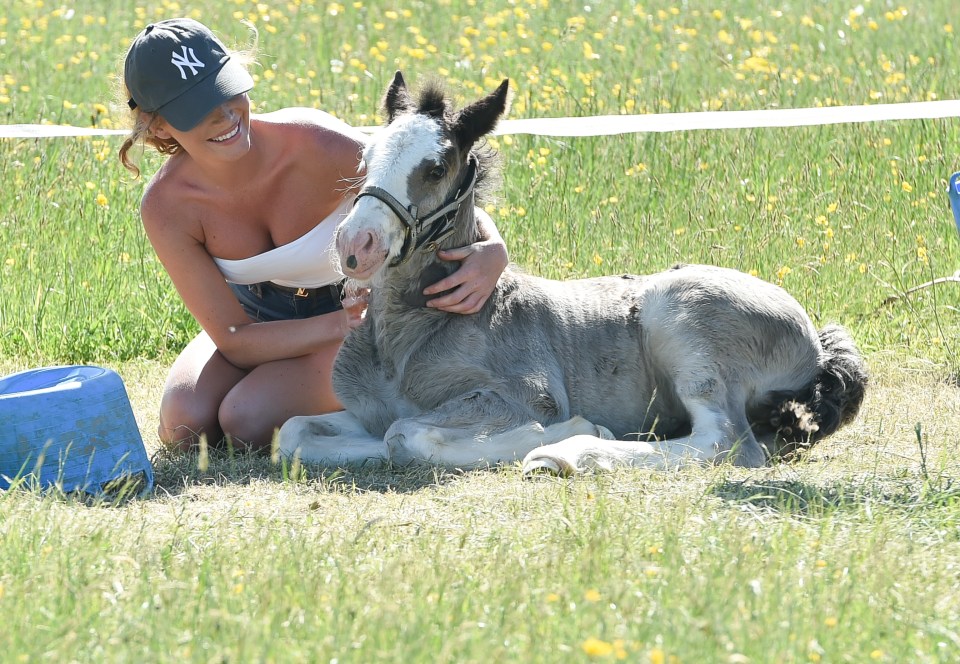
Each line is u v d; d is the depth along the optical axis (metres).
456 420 8.12
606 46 21.12
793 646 4.78
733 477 7.61
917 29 22.69
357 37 22.16
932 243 13.66
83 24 23.17
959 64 19.55
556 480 7.43
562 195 14.75
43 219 13.47
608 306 9.03
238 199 8.63
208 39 7.89
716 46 21.44
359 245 7.34
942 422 9.26
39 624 5.09
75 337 12.05
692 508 6.74
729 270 9.09
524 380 8.41
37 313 12.22
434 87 8.04
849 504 6.86
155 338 12.28
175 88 7.71
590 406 8.93
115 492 7.52
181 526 6.55
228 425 8.99
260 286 9.31
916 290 12.28
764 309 8.71
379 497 7.32
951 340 11.63
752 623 4.95
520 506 6.97
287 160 8.60
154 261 13.44
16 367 11.39
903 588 5.51
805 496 7.12
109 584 5.57
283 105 17.50
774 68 18.97
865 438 8.95
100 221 14.02
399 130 7.71
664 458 7.97
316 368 9.16
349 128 9.04
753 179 15.35
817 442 8.72
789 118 11.78
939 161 14.89
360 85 18.38
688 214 14.37
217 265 8.95
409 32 22.20
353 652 4.73
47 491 7.12
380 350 8.57
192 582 5.60
